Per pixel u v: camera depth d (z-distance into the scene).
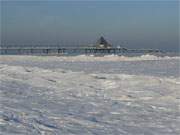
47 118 13.47
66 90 22.84
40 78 28.56
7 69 34.41
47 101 18.08
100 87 24.55
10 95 19.00
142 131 12.59
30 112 14.27
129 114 15.72
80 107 16.88
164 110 16.92
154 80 26.20
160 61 61.00
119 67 45.12
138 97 20.45
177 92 21.97
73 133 11.51
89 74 30.78
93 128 12.56
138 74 32.09
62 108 16.25
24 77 28.89
